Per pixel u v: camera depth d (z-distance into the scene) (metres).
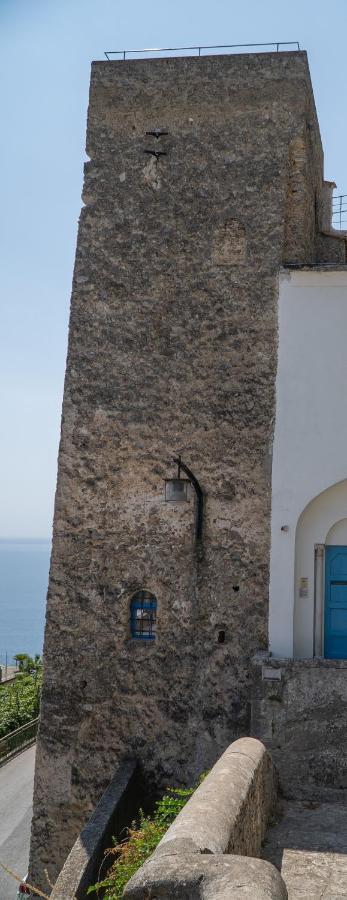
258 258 13.65
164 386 13.67
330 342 13.23
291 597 12.82
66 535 13.64
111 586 13.42
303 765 11.27
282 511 13.02
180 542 13.34
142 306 13.88
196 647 13.05
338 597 13.04
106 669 13.23
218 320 13.64
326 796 11.04
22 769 29.12
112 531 13.54
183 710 12.95
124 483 13.61
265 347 13.43
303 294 13.41
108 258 14.05
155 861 5.47
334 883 7.71
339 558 13.11
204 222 13.88
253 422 13.31
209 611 13.08
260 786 8.77
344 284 13.30
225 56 14.11
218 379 13.52
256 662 11.65
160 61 14.28
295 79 13.91
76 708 13.23
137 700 13.09
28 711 34.41
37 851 13.01
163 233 13.97
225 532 13.20
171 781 12.83
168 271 13.89
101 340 13.91
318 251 16.70
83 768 13.08
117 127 14.27
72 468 13.75
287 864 8.20
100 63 14.41
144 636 13.39
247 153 13.90
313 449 13.05
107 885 9.77
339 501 13.14
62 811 13.04
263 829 8.94
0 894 18.64
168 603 13.23
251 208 13.78
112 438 13.71
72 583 13.52
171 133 14.12
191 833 5.98
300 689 11.48
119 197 14.13
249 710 12.73
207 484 13.36
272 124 13.90
